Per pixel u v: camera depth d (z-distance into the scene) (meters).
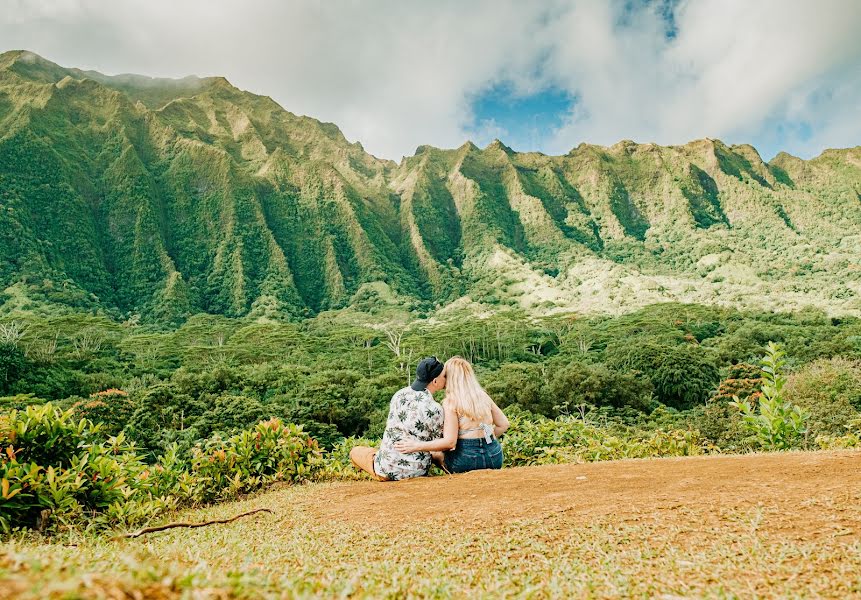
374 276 155.50
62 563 1.34
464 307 134.25
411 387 4.49
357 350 67.62
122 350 67.38
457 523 2.70
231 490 4.84
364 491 3.99
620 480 3.36
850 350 44.16
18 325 60.66
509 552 2.14
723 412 23.94
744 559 1.79
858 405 23.14
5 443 3.52
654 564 1.83
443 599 1.50
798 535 1.97
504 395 37.78
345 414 33.53
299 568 1.86
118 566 1.34
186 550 2.28
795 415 5.80
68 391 45.28
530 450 6.24
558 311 117.25
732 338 56.09
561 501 2.93
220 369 41.91
